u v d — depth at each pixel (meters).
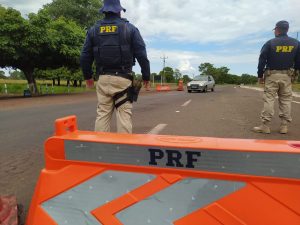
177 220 2.07
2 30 24.23
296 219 1.89
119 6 3.77
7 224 2.48
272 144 2.09
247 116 10.17
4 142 6.41
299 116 9.93
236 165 1.98
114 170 2.21
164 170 2.11
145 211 2.13
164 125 8.23
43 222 2.28
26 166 4.67
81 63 4.01
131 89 3.88
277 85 6.64
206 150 2.02
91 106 14.72
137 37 3.78
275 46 6.36
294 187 1.89
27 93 26.88
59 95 27.84
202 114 10.77
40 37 26.09
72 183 2.27
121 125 3.86
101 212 2.21
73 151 2.28
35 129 8.05
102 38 3.76
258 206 1.95
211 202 2.02
